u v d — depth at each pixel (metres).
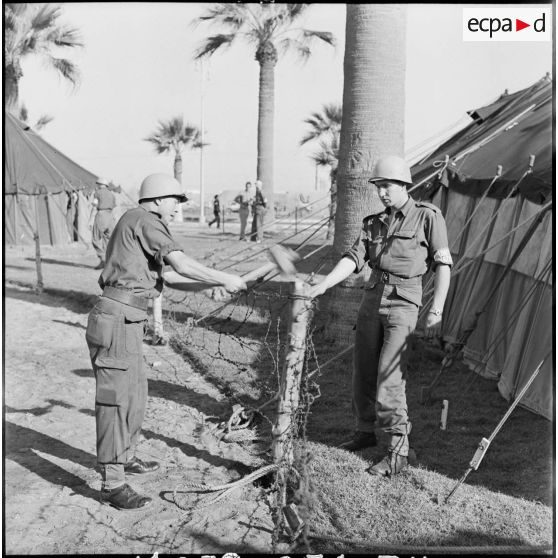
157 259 4.13
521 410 5.81
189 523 3.95
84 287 12.56
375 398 4.89
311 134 29.61
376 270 4.69
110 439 4.10
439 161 7.75
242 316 9.42
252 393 6.22
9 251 19.38
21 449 5.05
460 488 4.30
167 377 6.84
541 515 3.95
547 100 7.85
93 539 3.77
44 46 23.88
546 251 5.72
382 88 7.42
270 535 3.82
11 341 8.46
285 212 44.78
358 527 3.84
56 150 23.03
